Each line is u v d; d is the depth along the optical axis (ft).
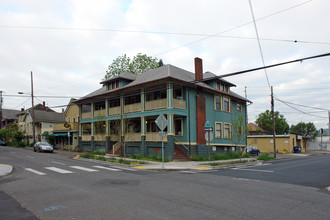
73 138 123.13
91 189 28.86
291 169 55.06
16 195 25.80
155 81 77.97
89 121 106.52
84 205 21.97
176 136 81.71
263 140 150.30
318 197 26.55
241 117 81.35
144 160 70.23
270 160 85.56
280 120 207.21
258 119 216.74
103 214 19.44
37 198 24.50
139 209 20.83
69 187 29.99
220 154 82.48
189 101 81.35
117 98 95.55
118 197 24.99
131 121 96.02
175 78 75.51
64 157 79.87
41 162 60.34
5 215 19.16
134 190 28.45
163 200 23.94
